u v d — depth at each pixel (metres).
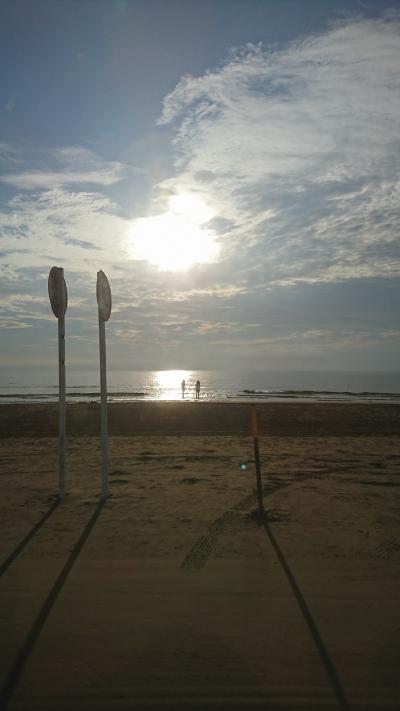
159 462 11.51
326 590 4.67
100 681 3.31
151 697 3.16
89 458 12.09
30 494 8.42
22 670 3.44
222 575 5.01
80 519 6.95
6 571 5.13
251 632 3.91
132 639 3.81
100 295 8.12
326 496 8.32
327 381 143.00
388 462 11.71
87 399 53.53
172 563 5.34
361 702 3.12
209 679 3.33
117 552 5.66
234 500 8.01
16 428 19.86
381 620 4.11
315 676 3.37
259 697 3.16
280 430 19.19
